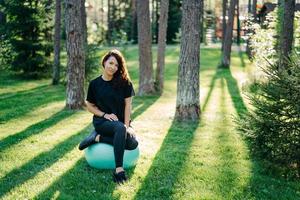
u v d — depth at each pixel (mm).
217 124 10148
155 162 7094
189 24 10102
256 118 6461
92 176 6375
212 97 14945
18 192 5820
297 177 6344
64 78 19750
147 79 15664
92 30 46625
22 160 7234
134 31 51469
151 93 15672
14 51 21203
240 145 8180
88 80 18000
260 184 6113
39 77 21734
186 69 10344
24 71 21609
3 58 21375
